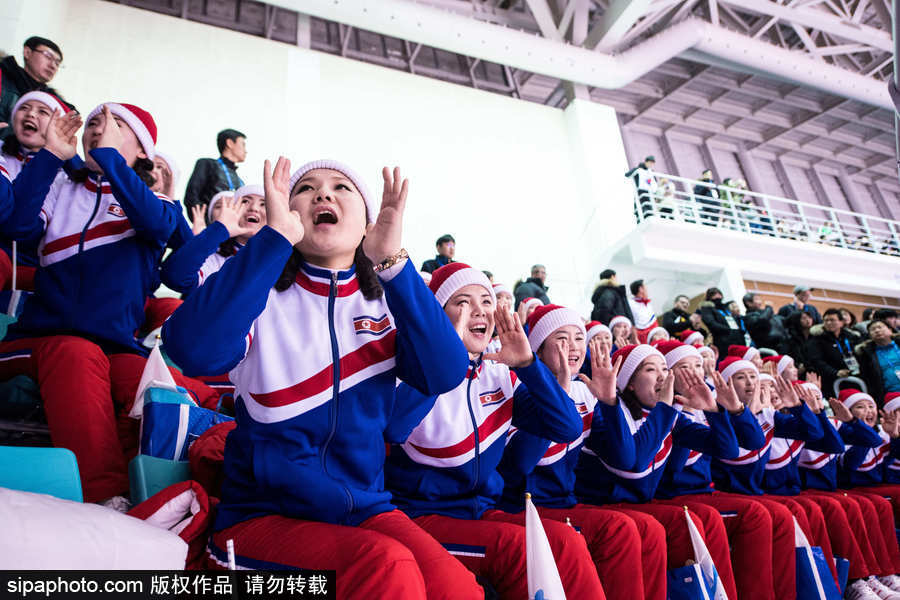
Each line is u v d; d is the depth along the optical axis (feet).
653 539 6.21
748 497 8.60
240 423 3.72
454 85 29.66
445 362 3.82
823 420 11.11
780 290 28.35
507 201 28.07
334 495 3.47
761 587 7.65
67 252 5.92
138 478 4.36
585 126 30.83
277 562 3.11
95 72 21.68
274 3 24.95
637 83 39.22
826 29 34.19
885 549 10.80
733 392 8.89
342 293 3.97
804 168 45.47
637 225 27.04
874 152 45.39
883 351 19.52
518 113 30.60
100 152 5.84
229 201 6.64
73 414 5.07
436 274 6.09
